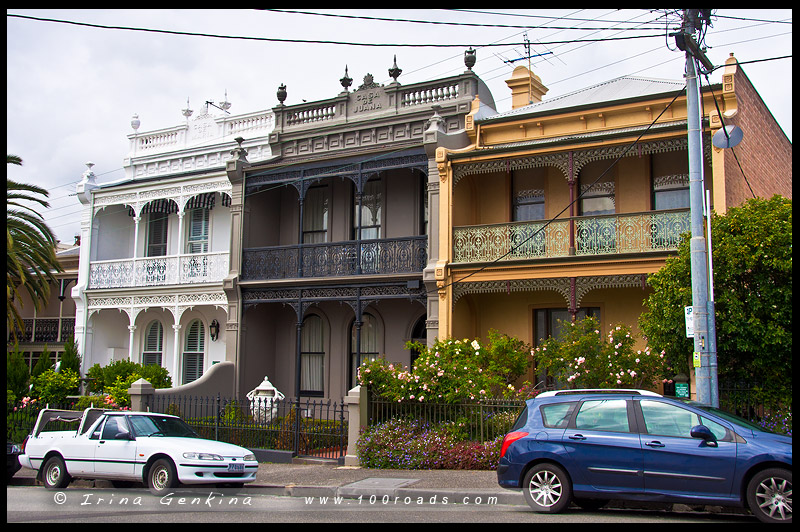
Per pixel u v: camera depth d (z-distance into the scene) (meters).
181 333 26.14
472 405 15.53
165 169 27.16
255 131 26.02
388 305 22.69
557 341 17.73
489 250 19.17
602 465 10.05
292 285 21.98
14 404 20.84
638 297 19.02
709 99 18.06
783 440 9.35
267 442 17.72
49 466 13.97
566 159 18.59
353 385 23.02
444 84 21.84
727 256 13.73
